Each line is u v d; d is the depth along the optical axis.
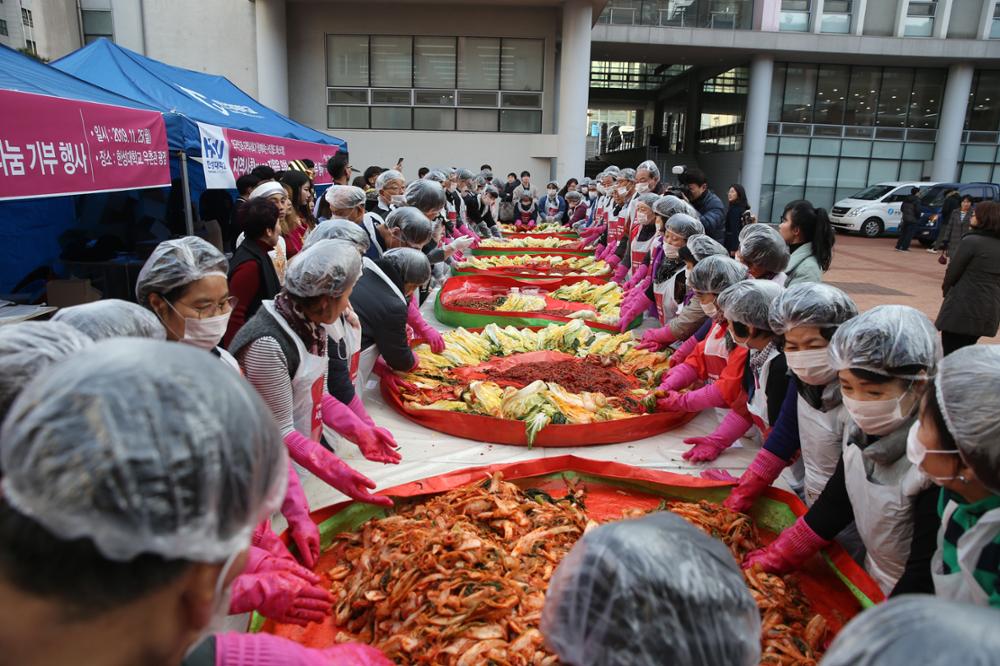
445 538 2.24
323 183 10.86
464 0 18.97
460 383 4.42
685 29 23.72
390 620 2.07
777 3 23.69
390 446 3.20
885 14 24.19
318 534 2.48
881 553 2.21
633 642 1.06
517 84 19.94
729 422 3.54
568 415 3.76
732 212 10.05
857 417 2.13
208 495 0.85
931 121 26.09
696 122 31.39
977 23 24.12
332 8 19.36
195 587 0.92
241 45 18.98
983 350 1.52
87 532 0.78
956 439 1.44
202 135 6.75
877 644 0.86
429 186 6.03
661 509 2.82
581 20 18.75
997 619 0.84
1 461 0.83
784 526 2.82
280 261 4.93
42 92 4.38
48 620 0.83
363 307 4.04
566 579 1.17
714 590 1.08
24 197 3.81
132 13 18.53
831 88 25.83
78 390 0.84
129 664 0.89
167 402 0.85
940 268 15.71
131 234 7.79
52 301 6.17
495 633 1.91
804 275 4.66
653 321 6.97
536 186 20.33
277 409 2.71
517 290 7.88
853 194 26.73
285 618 1.85
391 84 19.88
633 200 8.18
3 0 18.64
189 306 2.46
